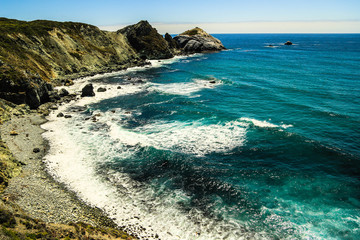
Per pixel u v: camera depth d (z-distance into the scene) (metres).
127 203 18.09
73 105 41.97
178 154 25.06
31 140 27.20
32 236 11.09
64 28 78.94
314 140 27.59
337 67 79.00
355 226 15.67
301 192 19.31
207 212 17.33
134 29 109.75
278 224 16.12
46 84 44.72
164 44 114.56
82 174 21.55
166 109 39.91
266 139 28.38
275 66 83.69
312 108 38.47
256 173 22.02
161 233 15.35
